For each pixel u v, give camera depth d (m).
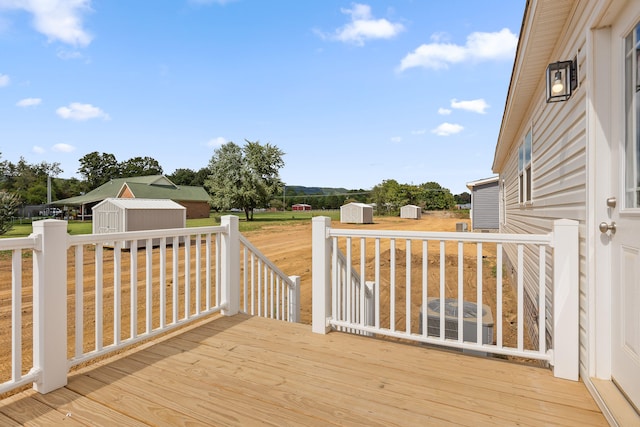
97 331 2.12
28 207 31.64
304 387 1.84
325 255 2.71
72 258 9.59
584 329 1.92
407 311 2.41
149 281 2.49
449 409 1.62
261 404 1.67
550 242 1.98
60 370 1.85
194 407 1.65
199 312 2.90
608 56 1.86
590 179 1.90
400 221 28.72
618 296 1.68
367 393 1.78
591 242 1.87
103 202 10.62
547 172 3.58
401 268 8.80
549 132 3.46
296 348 2.40
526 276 5.22
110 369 2.07
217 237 3.12
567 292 1.93
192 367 2.10
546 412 1.59
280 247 12.48
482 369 2.05
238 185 31.52
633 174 1.60
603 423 1.50
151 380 1.93
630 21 1.62
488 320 2.69
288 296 3.81
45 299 1.80
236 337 2.63
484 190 15.83
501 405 1.66
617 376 1.68
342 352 2.33
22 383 1.71
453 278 7.87
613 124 1.80
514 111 5.32
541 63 3.56
